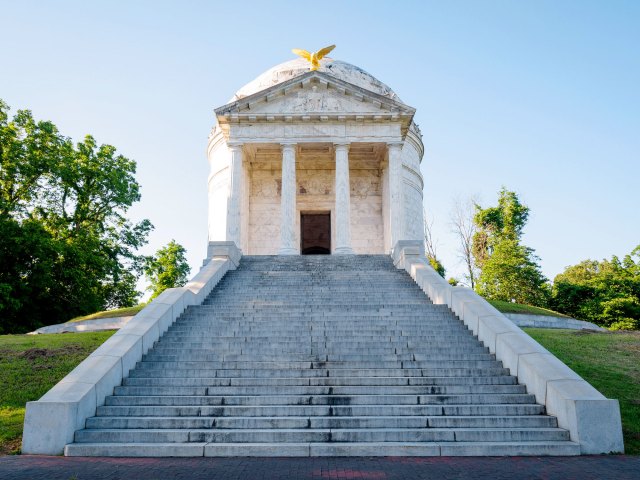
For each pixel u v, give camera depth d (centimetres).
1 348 2395
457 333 2014
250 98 4088
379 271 3073
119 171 5528
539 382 1512
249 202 4769
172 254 7562
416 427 1402
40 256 4591
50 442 1334
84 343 2489
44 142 4938
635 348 2355
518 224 7106
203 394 1580
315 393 1573
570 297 5997
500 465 1185
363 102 4159
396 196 4012
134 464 1202
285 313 2255
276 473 1114
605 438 1319
